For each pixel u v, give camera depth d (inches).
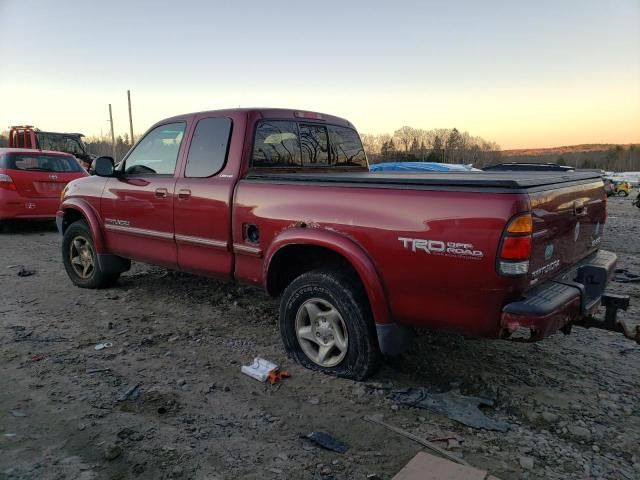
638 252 366.0
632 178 1713.8
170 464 107.7
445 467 105.5
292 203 150.5
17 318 196.5
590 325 140.7
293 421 126.3
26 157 384.2
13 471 103.9
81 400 133.3
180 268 193.0
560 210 128.9
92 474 103.9
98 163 205.3
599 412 131.9
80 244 237.3
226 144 172.6
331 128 206.4
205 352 167.3
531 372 154.3
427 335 180.4
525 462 110.2
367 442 118.0
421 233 124.0
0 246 346.9
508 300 116.0
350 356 143.9
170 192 187.3
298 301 153.5
